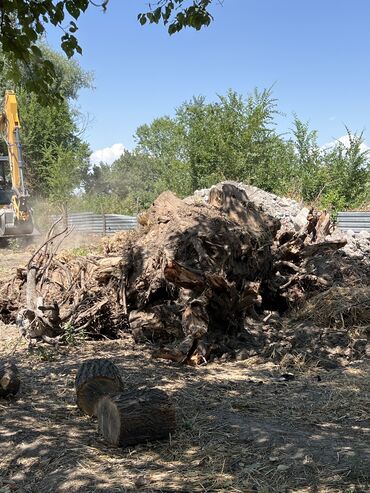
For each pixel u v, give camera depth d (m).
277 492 3.47
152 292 7.16
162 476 3.73
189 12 6.25
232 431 4.38
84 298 7.60
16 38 5.58
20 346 7.13
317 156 23.81
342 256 9.23
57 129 32.12
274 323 7.16
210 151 23.48
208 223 6.95
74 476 3.73
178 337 6.80
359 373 5.88
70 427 4.59
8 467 3.99
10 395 5.28
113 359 6.54
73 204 29.83
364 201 22.33
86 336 7.49
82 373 4.86
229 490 3.53
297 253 8.09
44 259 8.47
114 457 4.04
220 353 6.54
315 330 6.75
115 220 21.05
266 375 5.90
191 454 4.04
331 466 3.76
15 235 18.30
